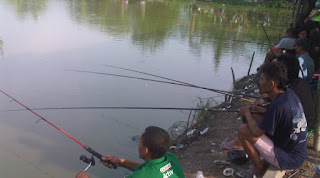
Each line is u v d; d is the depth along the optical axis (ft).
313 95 13.73
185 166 14.02
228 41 44.16
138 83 26.84
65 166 15.62
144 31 46.55
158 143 7.29
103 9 62.64
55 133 18.54
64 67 29.14
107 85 25.95
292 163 9.81
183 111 21.95
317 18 21.94
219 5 83.82
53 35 40.34
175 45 40.11
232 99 22.07
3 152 16.42
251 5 88.53
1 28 41.78
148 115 21.16
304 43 13.15
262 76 9.36
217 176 12.84
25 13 52.54
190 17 62.23
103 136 18.39
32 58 31.04
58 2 66.28
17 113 20.56
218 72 30.91
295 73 10.73
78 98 23.18
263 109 11.02
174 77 28.99
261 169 10.82
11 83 24.95
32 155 16.34
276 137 9.80
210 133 17.24
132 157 16.44
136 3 74.02
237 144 14.17
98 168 15.60
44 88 24.47
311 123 11.37
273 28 57.47
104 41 39.27
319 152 13.32
